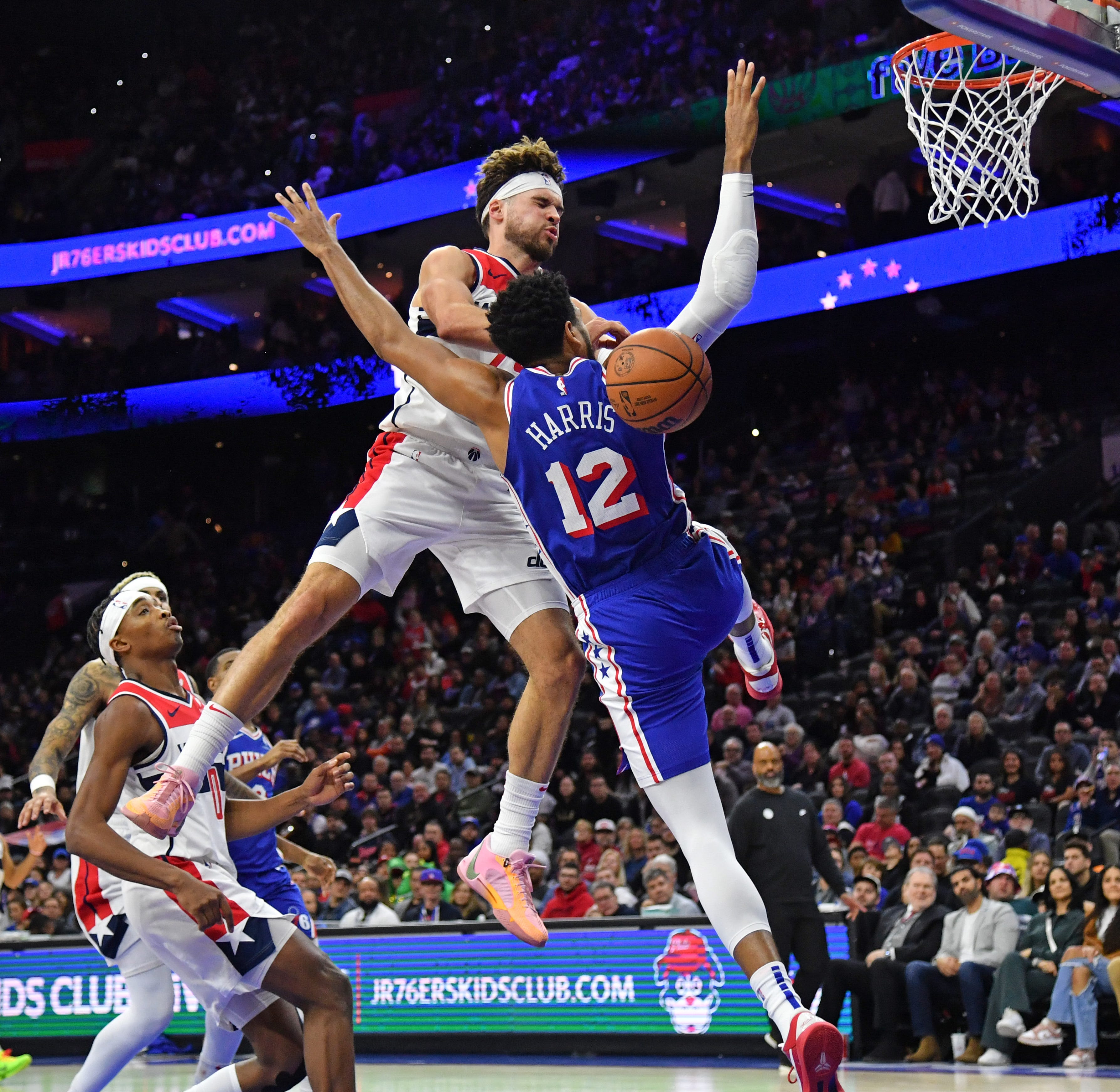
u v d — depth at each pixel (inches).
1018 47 218.1
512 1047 380.8
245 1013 168.2
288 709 749.3
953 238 735.7
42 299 981.2
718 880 136.9
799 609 677.9
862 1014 354.3
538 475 139.0
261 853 229.8
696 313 143.8
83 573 981.8
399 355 146.6
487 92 903.7
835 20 769.6
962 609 619.8
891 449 789.2
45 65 1056.8
